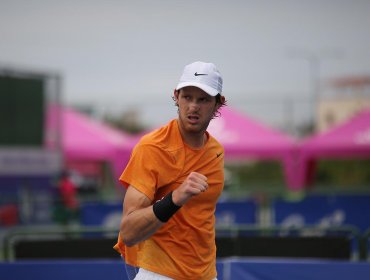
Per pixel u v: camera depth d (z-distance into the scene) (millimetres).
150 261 9930
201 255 10023
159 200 9312
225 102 9898
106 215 32031
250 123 43312
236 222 32000
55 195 44500
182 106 9531
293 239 19672
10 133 45125
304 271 17219
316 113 51969
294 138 42312
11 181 44562
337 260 19469
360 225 32875
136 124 61219
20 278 18172
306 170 42031
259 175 71312
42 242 20062
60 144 45375
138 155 9516
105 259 20031
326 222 32844
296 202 32781
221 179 10031
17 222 39094
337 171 67062
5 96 45125
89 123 47500
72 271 18016
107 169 68000
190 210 9859
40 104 46219
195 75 9469
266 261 17406
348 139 41125
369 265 17000
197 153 9742
